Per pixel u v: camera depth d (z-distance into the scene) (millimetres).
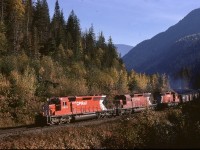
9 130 37094
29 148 24391
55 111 42375
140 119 36062
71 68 94250
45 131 31094
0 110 49031
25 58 77562
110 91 90312
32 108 52156
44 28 114688
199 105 50344
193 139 31000
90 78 91062
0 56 73188
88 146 26391
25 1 111125
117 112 54781
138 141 28422
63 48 111375
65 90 67938
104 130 30844
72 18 138000
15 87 54688
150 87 151625
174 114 43781
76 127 32250
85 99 47875
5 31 88750
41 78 66875
